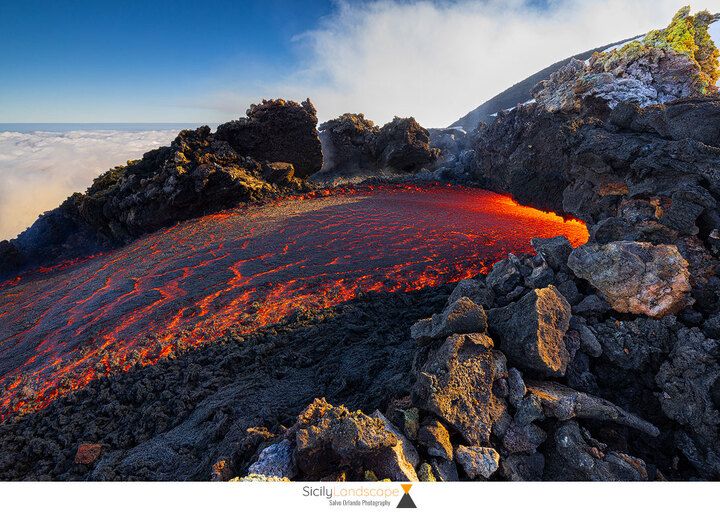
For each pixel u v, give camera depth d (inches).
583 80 870.4
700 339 243.4
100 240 1178.0
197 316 492.1
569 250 344.2
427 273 569.6
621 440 216.4
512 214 903.1
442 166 1515.7
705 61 803.4
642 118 501.7
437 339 271.7
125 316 506.6
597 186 591.8
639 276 281.0
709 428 212.7
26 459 305.1
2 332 526.6
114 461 277.0
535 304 258.7
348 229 780.0
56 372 411.8
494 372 235.0
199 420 309.4
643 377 253.8
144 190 1022.4
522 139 1059.9
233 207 1024.2
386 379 315.9
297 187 1194.6
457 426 213.3
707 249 329.4
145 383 372.5
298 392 330.6
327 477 185.9
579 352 266.4
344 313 461.7
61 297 617.9
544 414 217.6
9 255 1050.1
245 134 1219.2
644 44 848.3
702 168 377.7
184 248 732.0
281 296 526.0
